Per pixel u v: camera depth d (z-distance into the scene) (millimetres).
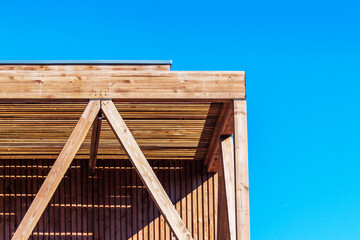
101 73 7906
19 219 11594
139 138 10719
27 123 9914
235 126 7879
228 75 7988
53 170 7629
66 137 10555
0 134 10414
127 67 10203
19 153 11445
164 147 11219
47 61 10070
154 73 7945
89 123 7781
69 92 7836
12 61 10047
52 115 9562
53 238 11547
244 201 7695
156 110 9461
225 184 9016
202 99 7957
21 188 11711
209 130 10289
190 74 7957
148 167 7719
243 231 7602
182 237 7520
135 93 7887
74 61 10109
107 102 7855
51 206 11680
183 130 10344
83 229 11648
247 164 7797
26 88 7801
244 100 7961
